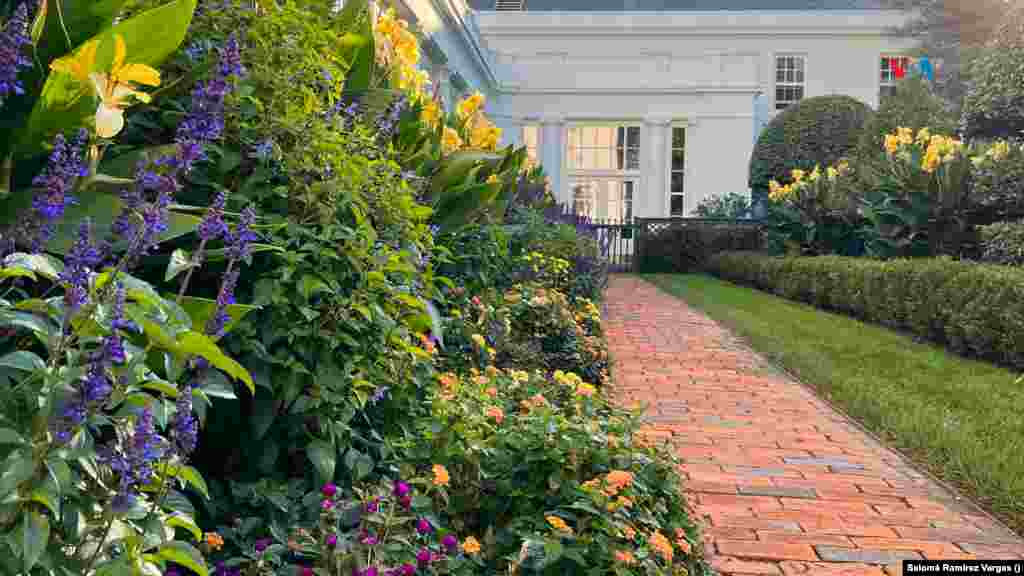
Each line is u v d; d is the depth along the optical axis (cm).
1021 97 961
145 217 148
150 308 153
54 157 150
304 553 200
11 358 126
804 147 1859
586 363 540
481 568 232
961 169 951
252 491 221
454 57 1517
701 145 2172
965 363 686
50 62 200
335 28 323
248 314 226
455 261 450
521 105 2180
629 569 229
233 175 241
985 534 325
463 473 262
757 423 493
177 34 183
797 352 719
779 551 305
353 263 238
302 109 248
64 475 124
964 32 2134
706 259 1909
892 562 296
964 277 726
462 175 414
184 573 202
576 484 250
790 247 1392
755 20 2417
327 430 231
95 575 129
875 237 1091
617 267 2014
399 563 200
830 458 423
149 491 151
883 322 918
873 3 2559
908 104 1500
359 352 246
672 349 771
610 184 2231
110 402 135
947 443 426
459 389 297
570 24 2416
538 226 764
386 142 345
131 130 236
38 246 150
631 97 2164
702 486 376
